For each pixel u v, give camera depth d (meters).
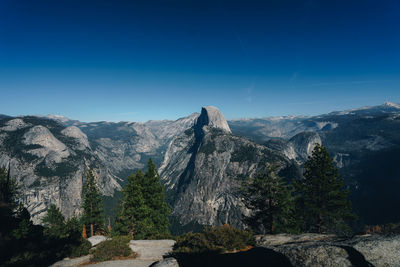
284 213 26.06
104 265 15.70
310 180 24.47
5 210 25.48
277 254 10.72
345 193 23.08
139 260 17.02
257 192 27.73
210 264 12.55
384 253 8.27
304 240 14.34
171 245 22.39
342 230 23.19
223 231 17.56
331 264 8.66
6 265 14.67
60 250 18.39
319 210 23.50
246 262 11.21
